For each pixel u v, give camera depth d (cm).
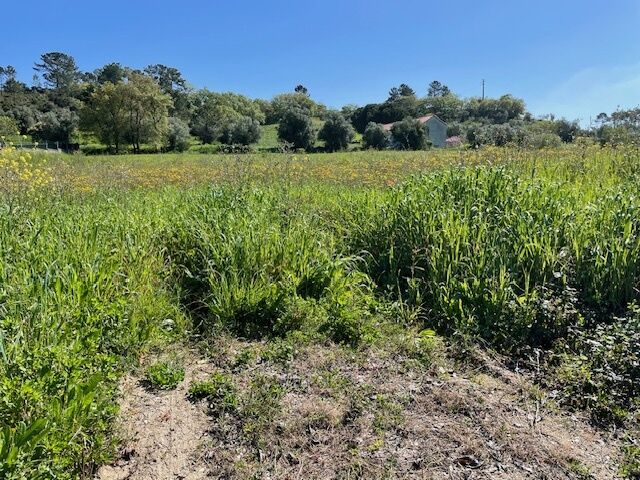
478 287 399
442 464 244
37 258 402
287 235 480
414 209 498
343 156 2364
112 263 417
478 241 432
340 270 437
